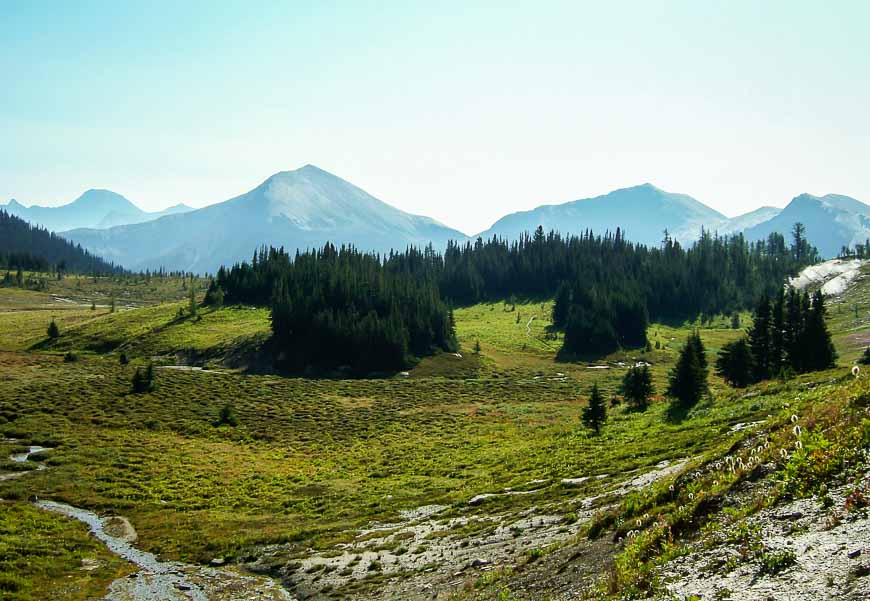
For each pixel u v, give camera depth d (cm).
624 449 4147
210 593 2822
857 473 1402
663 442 3962
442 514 3547
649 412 5944
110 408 7962
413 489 4553
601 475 3488
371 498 4422
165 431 7138
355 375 12562
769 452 1777
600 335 15500
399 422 7862
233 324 15388
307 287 16162
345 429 7525
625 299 16838
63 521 4072
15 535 3631
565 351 15375
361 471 5503
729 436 3450
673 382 6069
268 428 7500
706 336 17312
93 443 6328
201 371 11631
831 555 1130
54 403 8031
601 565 1769
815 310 7719
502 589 1952
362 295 15350
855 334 14025
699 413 4922
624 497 2670
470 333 17362
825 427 1719
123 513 4353
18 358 11900
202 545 3616
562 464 4178
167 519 4206
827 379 4531
